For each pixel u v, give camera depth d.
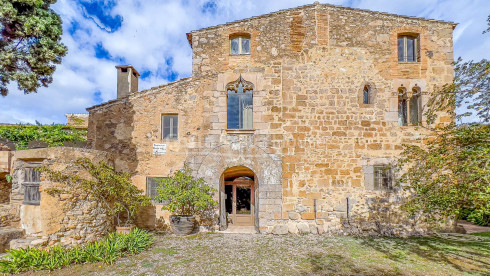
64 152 6.52
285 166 8.70
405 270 5.42
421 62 8.91
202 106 8.98
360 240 7.64
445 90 5.89
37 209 6.53
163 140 8.96
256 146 8.78
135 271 5.30
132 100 9.10
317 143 8.77
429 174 5.79
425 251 6.61
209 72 9.04
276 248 6.89
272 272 5.34
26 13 6.29
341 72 8.94
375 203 8.59
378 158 8.74
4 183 7.23
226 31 9.10
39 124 11.66
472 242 7.41
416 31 9.00
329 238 7.87
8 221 6.68
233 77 8.99
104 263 5.67
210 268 5.53
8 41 6.31
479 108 5.19
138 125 9.03
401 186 8.61
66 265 5.41
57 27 6.75
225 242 7.44
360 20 9.06
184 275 5.17
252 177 10.27
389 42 9.01
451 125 5.63
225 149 8.82
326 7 9.01
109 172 7.03
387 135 8.82
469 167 4.41
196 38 9.16
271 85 8.91
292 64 8.96
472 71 5.27
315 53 8.96
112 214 7.32
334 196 8.61
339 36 9.00
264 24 9.08
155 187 8.90
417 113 9.03
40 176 6.46
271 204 8.59
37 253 5.39
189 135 8.93
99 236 6.83
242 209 10.02
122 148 8.98
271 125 8.81
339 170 8.69
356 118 8.84
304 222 8.52
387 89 8.91
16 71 6.46
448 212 5.01
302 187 8.63
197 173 8.79
